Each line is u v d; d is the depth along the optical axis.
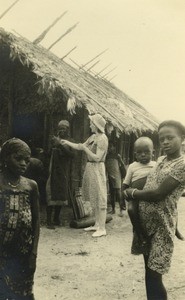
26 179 3.10
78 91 7.98
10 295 2.97
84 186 7.07
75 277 4.73
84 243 6.31
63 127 7.25
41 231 6.97
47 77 7.20
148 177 3.25
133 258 5.62
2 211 2.90
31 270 3.06
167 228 3.11
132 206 3.21
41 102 8.88
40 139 9.97
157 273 3.13
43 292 4.19
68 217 8.38
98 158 6.86
